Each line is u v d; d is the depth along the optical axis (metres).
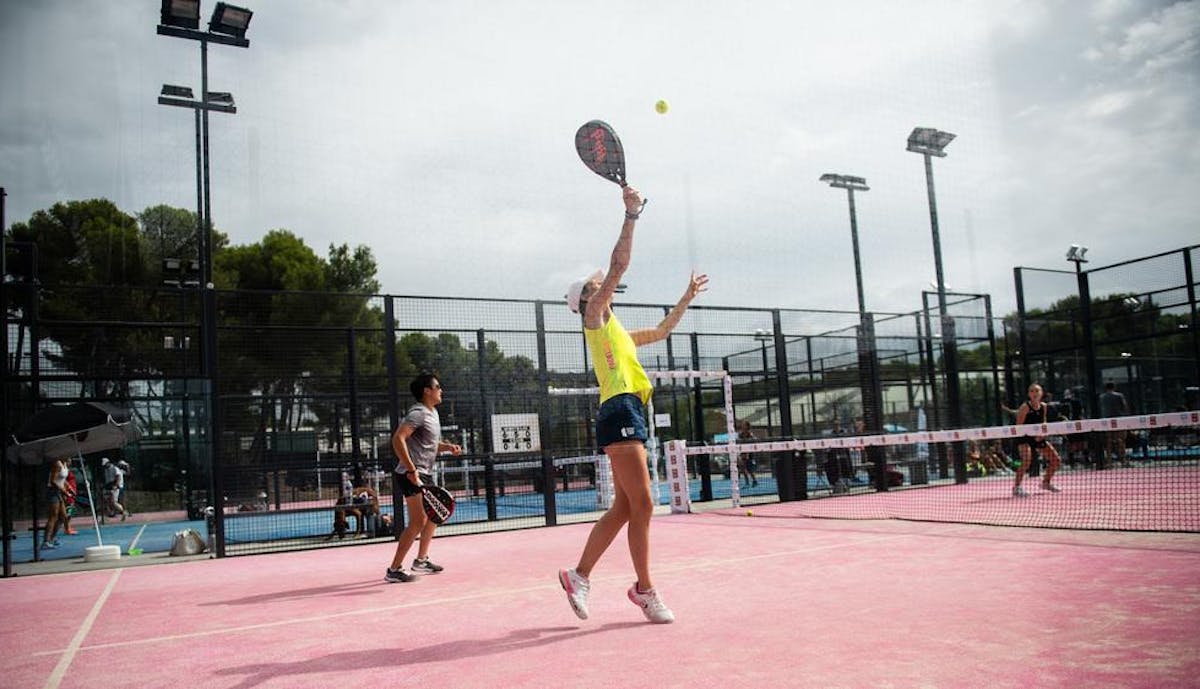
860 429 13.59
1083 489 11.02
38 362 10.83
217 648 3.94
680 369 12.80
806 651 3.09
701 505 12.83
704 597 4.48
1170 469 14.40
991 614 3.57
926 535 6.93
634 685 2.75
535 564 6.69
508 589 5.34
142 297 18.45
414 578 6.18
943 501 10.51
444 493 6.22
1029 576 4.53
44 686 3.33
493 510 11.93
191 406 16.88
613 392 3.87
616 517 3.89
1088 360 16.41
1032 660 2.78
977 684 2.54
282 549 9.82
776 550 6.48
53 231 25.16
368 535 10.99
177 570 8.30
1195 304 14.78
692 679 2.78
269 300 22.95
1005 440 15.63
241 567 8.16
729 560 6.01
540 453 11.10
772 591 4.54
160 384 14.77
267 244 29.14
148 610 5.46
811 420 14.30
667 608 3.92
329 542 10.46
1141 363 16.30
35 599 6.50
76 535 15.62
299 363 11.91
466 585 5.71
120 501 18.47
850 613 3.78
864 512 9.77
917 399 14.44
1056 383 16.66
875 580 4.71
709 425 15.62
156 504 18.84
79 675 3.51
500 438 10.87
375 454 12.12
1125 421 7.18
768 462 16.30
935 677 2.64
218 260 27.72
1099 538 5.98
